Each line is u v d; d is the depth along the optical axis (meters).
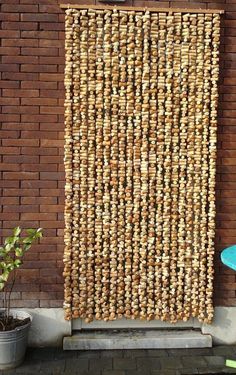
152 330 4.25
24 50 4.00
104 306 4.12
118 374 3.73
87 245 4.08
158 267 4.12
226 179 4.17
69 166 4.01
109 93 3.99
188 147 4.06
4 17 3.97
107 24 3.94
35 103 4.03
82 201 4.04
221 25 4.08
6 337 3.69
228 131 4.14
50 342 4.17
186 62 3.99
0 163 4.05
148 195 4.06
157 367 3.85
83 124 3.99
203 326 4.23
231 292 4.24
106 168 4.02
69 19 3.92
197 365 3.89
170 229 4.11
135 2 4.00
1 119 4.03
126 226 4.07
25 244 3.71
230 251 3.34
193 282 4.15
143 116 4.00
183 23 3.97
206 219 4.11
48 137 4.05
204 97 4.03
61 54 4.02
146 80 3.98
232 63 4.11
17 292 4.14
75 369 3.80
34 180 4.07
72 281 4.09
